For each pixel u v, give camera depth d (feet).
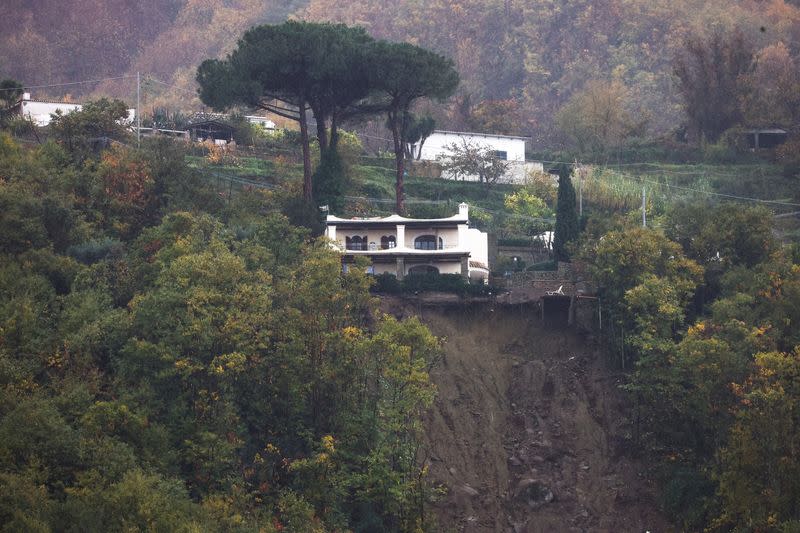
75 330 337.31
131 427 298.56
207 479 304.30
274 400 333.21
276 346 333.42
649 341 365.81
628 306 381.81
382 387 339.36
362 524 319.88
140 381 319.06
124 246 407.23
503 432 381.19
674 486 351.67
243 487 304.91
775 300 365.61
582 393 391.45
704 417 344.28
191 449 305.94
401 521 327.26
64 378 316.19
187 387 321.73
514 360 403.75
